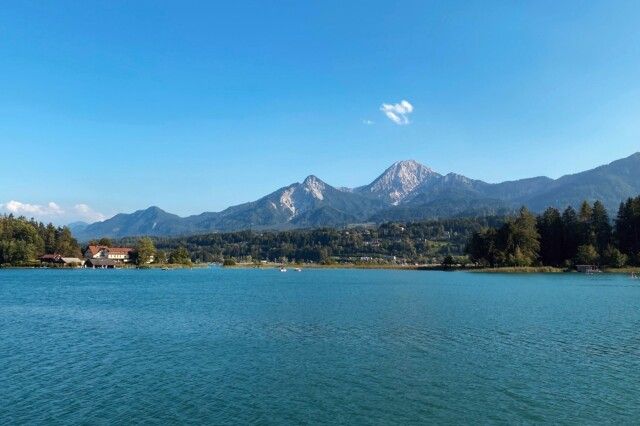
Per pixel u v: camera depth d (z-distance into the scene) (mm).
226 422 31547
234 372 42656
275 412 33250
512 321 70625
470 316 75938
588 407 34250
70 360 47125
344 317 75375
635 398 36000
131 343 55281
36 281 176250
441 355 48750
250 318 74750
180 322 71062
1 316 78875
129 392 37281
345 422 31672
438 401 35375
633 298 104375
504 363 45656
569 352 50031
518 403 35031
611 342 55094
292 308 88188
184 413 33031
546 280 172250
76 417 32344
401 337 58031
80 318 76188
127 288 145750
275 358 47688
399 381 40000
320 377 41125
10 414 32875
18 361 46719
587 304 93000
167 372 42656
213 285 162250
